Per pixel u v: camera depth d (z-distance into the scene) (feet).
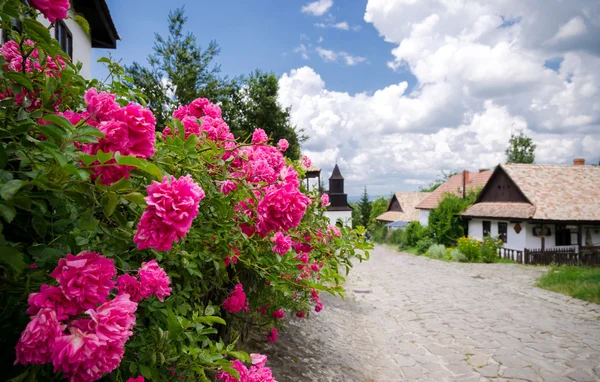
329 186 144.87
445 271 55.67
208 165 8.08
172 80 58.70
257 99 65.62
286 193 6.96
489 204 83.92
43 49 4.62
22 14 4.29
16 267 3.25
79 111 6.30
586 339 23.95
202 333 6.13
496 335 24.76
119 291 5.06
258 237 9.38
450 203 88.33
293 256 10.00
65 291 3.21
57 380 4.04
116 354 3.26
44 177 3.48
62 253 4.20
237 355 5.85
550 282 42.50
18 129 3.61
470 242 72.18
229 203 7.97
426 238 88.43
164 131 8.09
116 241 4.96
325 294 33.96
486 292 38.99
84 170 3.40
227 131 9.35
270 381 6.48
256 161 8.61
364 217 173.99
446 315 29.78
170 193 3.60
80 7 27.14
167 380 5.67
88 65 29.25
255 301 13.00
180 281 8.00
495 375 18.65
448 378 18.29
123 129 3.75
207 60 62.03
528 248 70.79
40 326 3.05
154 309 5.80
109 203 3.49
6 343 3.87
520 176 78.69
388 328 26.43
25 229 4.56
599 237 73.56
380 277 50.14
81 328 3.19
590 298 34.63
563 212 69.41
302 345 18.65
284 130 65.67
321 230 13.19
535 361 20.39
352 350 20.76
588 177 80.94
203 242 8.18
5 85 4.49
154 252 5.90
